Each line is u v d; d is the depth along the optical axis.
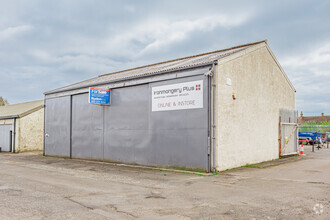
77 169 12.87
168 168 12.62
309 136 31.94
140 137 14.04
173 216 5.64
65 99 19.05
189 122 11.91
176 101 12.45
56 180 9.84
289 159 15.90
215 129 11.26
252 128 13.73
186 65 12.39
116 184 9.06
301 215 5.62
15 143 24.11
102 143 16.12
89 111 17.12
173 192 7.85
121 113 15.10
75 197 7.22
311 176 10.28
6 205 6.32
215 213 5.82
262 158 14.50
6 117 24.97
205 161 11.28
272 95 15.87
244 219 5.43
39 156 20.30
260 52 14.68
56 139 19.67
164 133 12.85
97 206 6.36
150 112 13.55
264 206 6.29
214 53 16.78
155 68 16.50
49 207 6.19
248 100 13.45
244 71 13.20
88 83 18.05
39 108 25.59
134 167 13.47
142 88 14.12
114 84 15.42
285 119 17.34
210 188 8.34
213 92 11.26
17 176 10.77
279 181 9.34
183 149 12.07
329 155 18.62
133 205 6.46
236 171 11.47
